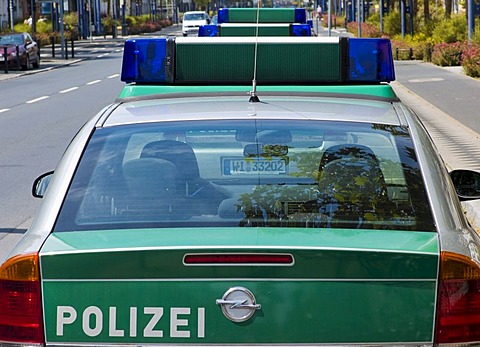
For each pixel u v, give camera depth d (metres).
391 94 7.97
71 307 4.50
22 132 23.33
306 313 4.42
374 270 4.42
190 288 4.43
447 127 22.50
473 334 4.51
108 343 4.48
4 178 16.55
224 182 5.25
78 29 110.38
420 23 80.44
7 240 11.91
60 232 4.82
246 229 4.76
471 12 47.75
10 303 4.57
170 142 5.57
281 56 8.62
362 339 4.45
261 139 5.56
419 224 4.86
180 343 4.44
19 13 118.88
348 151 5.47
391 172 5.27
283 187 5.20
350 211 4.96
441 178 5.36
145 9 193.62
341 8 141.62
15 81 44.50
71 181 5.24
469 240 4.82
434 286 4.47
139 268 4.43
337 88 7.93
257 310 4.41
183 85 8.62
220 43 8.60
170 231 4.73
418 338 4.47
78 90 37.59
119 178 5.26
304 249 4.38
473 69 39.47
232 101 6.38
